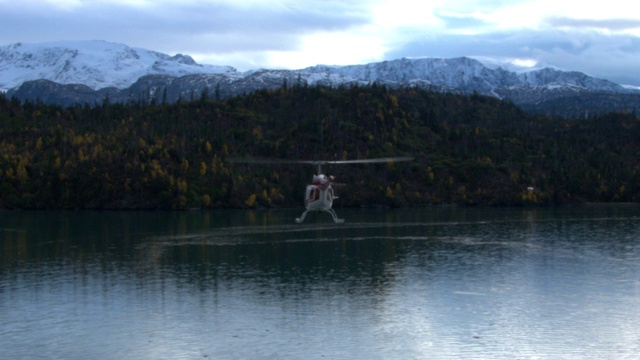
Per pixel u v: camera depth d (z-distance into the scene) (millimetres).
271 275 91250
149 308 72812
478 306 73000
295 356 57250
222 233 141500
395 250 114938
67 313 70688
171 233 141000
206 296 78375
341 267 97500
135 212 191750
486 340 61031
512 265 98500
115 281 87062
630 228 149000
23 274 91938
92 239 130375
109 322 67250
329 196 115250
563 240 128125
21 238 131375
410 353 57812
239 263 101375
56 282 86375
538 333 62969
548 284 84312
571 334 62625
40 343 60844
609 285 83625
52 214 183875
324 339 61562
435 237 133500
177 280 87688
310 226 156375
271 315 69688
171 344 60375
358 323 66562
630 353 57656
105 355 57688
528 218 175250
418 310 71375
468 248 117062
